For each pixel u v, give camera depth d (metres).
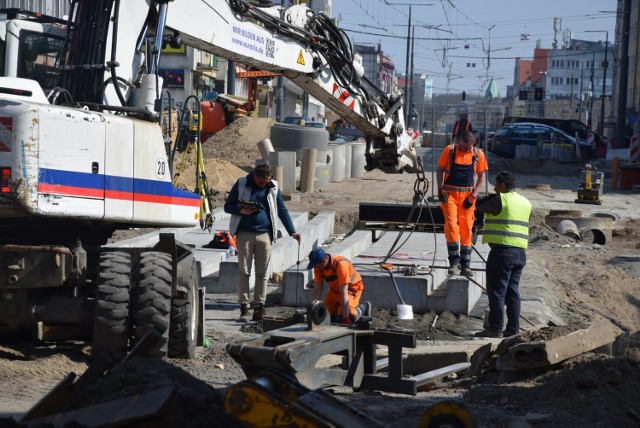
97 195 9.43
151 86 10.51
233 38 13.38
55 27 10.69
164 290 9.26
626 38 67.38
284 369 7.19
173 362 9.84
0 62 10.29
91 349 9.73
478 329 13.48
